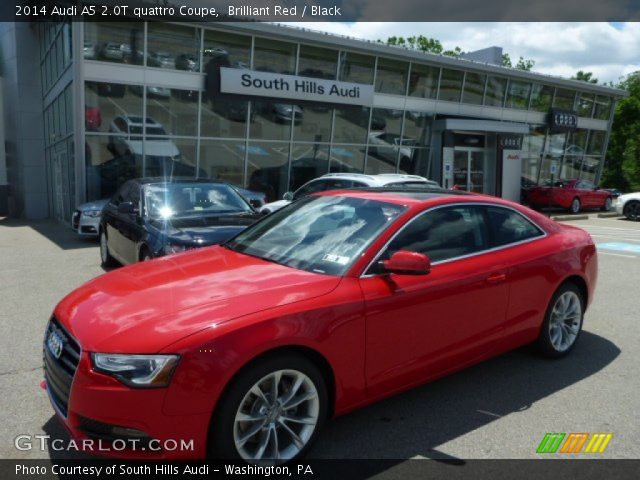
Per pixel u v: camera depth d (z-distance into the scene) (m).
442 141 22.44
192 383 2.62
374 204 4.00
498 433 3.44
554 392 4.07
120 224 7.55
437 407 3.81
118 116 14.70
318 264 3.50
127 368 2.61
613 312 6.41
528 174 27.08
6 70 21.94
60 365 2.90
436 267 3.70
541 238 4.56
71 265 9.02
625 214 20.25
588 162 30.45
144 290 3.24
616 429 3.52
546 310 4.50
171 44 15.34
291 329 2.89
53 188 19.14
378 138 20.69
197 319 2.79
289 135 18.14
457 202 4.09
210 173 16.67
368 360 3.27
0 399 3.81
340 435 3.39
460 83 22.98
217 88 16.03
